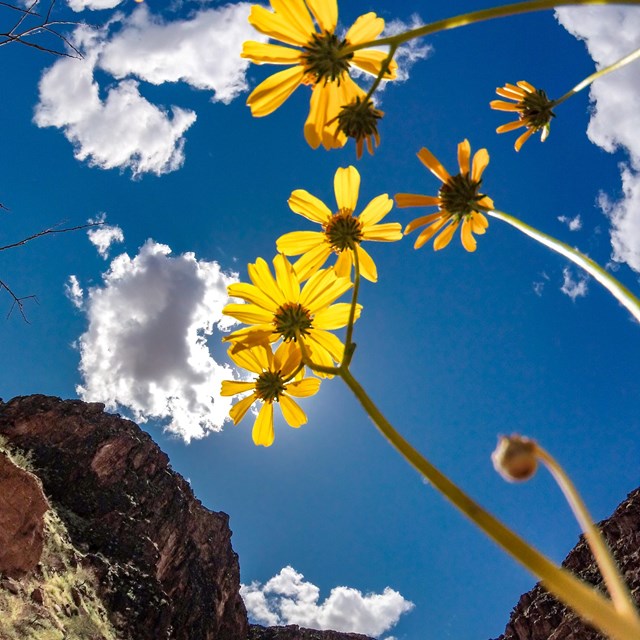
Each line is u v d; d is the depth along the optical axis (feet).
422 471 0.20
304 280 0.53
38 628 10.71
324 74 0.40
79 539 19.90
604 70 0.35
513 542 0.17
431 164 0.49
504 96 0.57
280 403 0.50
